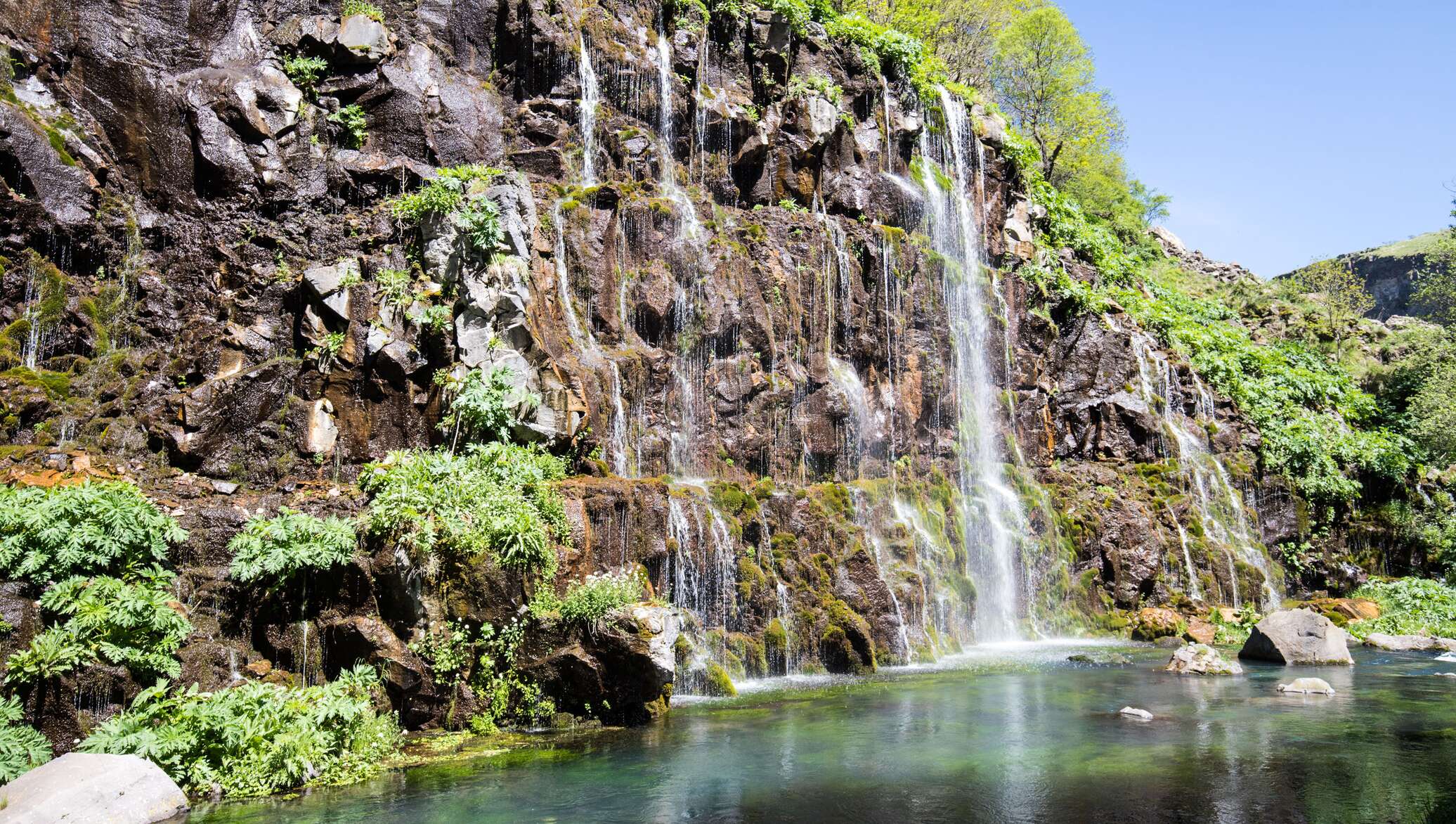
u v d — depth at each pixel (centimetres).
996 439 2791
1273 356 4034
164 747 1091
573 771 1182
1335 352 4681
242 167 1861
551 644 1428
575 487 1662
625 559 1672
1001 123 3312
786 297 2319
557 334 1925
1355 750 1273
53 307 1628
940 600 2289
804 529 2036
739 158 2530
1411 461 3600
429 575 1417
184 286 1759
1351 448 3500
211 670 1298
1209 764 1208
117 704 1182
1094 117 4859
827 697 1659
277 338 1736
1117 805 1031
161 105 1841
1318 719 1475
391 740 1307
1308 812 1004
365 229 1888
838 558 2047
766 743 1325
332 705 1213
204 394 1605
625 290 2108
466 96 2173
